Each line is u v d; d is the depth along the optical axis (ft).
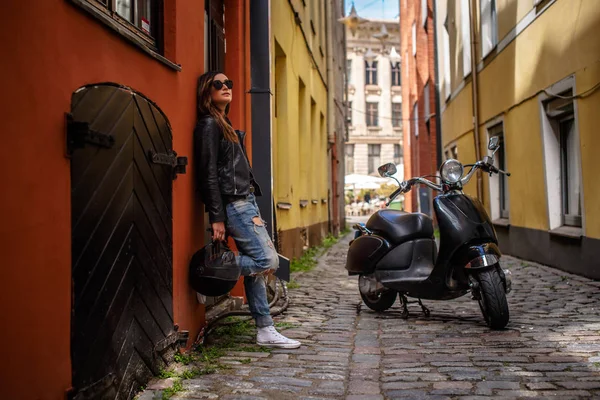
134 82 10.74
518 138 35.68
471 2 45.09
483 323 17.44
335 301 22.40
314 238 49.42
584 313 18.38
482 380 11.67
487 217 16.89
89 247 8.94
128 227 10.28
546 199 31.30
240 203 14.08
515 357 13.38
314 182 50.42
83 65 8.87
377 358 13.64
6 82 7.08
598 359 13.03
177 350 12.70
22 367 7.31
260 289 14.88
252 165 22.59
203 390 11.11
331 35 63.05
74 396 8.39
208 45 19.71
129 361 10.34
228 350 14.38
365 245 19.25
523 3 33.76
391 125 174.29
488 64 41.98
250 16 23.26
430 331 16.57
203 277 13.43
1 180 6.97
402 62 107.76
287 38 34.45
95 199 9.12
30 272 7.48
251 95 22.95
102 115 9.35
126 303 10.19
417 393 10.93
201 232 14.74
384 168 18.75
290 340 14.78
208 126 13.82
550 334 15.58
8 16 7.13
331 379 11.94
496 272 16.30
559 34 28.48
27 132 7.47
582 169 26.27
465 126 50.34
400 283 18.20
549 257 31.09
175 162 12.53
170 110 12.57
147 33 12.71
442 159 64.95
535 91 32.19
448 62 60.13
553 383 11.38
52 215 7.98
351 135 172.04
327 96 61.31
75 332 8.52
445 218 16.71
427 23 72.69
